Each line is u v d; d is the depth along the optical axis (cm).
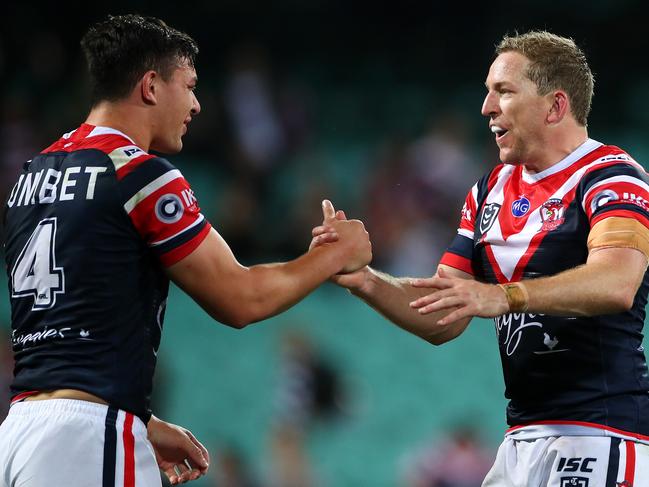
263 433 3531
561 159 1291
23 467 1121
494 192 1360
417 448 3431
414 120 4941
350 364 3675
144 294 1176
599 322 1242
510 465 1287
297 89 4759
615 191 1220
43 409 1135
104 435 1129
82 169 1172
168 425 1355
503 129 1295
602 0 5300
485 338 3753
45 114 4350
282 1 5353
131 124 1212
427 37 5356
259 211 3984
